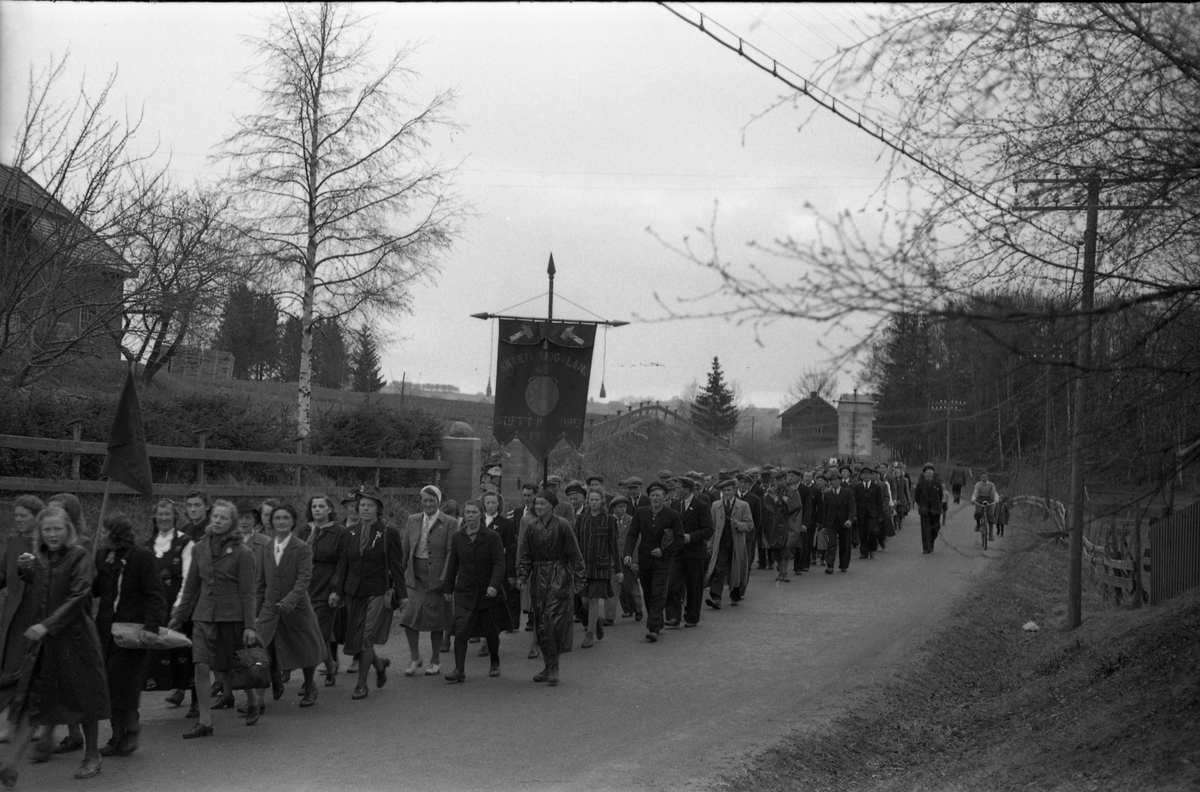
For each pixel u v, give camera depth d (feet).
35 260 50.60
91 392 63.00
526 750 28.43
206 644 29.04
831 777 29.01
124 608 26.68
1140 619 40.78
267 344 130.21
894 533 103.09
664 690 36.70
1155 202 22.98
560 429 62.59
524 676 38.86
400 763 26.71
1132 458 24.63
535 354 62.64
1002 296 20.90
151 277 55.31
